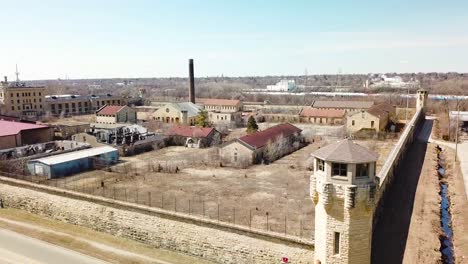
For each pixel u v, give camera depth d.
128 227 36.69
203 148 75.69
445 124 94.44
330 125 103.12
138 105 165.75
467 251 32.09
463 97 156.50
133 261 32.31
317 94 195.38
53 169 53.28
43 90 140.50
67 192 40.53
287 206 40.69
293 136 77.44
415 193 45.25
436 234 34.81
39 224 40.56
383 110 94.12
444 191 48.47
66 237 37.22
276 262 29.45
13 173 52.38
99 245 35.50
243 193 45.75
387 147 72.44
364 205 22.56
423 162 61.03
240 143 62.03
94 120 117.31
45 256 33.25
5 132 68.69
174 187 48.47
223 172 56.66
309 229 33.66
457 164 60.47
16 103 133.62
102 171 57.34
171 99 186.88
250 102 171.50
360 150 22.80
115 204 37.28
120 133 79.94
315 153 24.02
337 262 23.50
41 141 74.44
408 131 71.31
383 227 35.47
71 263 32.00
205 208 39.94
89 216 39.12
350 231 22.91
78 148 66.12
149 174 55.41
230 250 31.52
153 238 35.28
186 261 32.53
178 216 33.78
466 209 41.06
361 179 22.67
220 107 135.62
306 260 28.14
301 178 52.66
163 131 88.25
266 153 64.50
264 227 34.25
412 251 31.03
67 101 144.75
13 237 37.19
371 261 29.12
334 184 22.80
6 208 45.47
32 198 43.50
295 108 137.75
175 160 64.50
